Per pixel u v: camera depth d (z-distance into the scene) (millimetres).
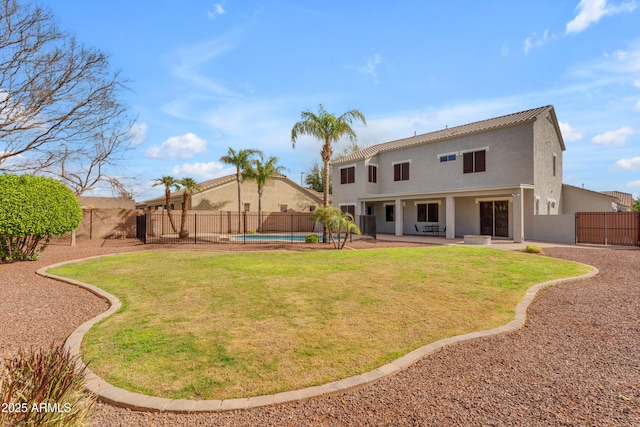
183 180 22359
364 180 25219
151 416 2824
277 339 4410
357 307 5820
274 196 33938
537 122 18359
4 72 13719
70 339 4387
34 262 10883
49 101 14789
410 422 2713
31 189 10336
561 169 23594
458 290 6980
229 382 3312
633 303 6148
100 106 16469
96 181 21562
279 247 15484
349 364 3697
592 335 4672
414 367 3699
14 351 4086
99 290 7113
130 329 4777
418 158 23172
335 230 15570
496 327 4891
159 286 7484
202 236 23578
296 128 17625
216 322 5078
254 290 6988
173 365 3672
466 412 2852
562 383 3357
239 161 28188
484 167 19672
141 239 19516
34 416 2039
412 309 5723
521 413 2840
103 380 3342
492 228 19594
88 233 21875
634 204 36406
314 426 2666
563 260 10820
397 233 22062
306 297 6449
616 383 3355
